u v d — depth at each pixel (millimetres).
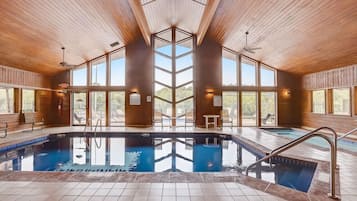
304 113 10250
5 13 4957
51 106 10336
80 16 6324
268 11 6102
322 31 5922
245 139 6715
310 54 7672
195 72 10430
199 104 10289
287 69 10180
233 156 5996
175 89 10539
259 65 10523
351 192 2734
